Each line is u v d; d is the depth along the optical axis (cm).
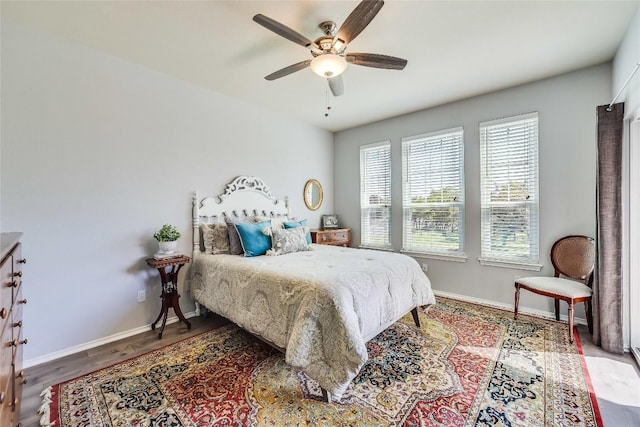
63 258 231
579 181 282
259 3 188
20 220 213
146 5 191
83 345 240
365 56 205
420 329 270
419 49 242
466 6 191
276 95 342
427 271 390
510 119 317
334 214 495
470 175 349
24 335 213
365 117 421
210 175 328
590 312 256
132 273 269
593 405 166
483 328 271
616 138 224
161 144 288
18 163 212
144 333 270
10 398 131
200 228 317
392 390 181
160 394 179
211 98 327
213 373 202
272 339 205
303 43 189
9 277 138
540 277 285
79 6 192
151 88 280
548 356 219
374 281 216
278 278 211
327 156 485
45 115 223
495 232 334
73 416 161
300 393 180
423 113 389
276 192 402
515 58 257
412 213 405
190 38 229
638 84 191
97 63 248
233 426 153
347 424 153
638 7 190
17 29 212
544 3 188
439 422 153
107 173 254
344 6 191
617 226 224
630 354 221
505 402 168
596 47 240
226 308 253
